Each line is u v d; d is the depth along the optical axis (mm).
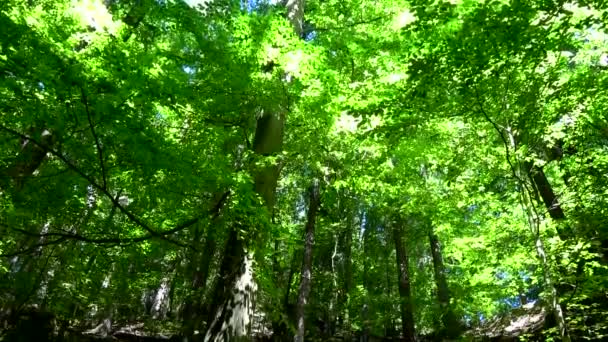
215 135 6469
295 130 8586
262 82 6512
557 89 5949
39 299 14133
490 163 8008
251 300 6969
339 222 17234
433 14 4645
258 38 6430
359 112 5375
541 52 4617
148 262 18016
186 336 13906
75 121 4203
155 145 4496
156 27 7012
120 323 20578
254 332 17328
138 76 4094
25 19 4168
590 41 9008
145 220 6875
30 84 3861
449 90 5008
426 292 19578
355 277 20703
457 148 8445
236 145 8445
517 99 5828
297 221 20594
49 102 4020
